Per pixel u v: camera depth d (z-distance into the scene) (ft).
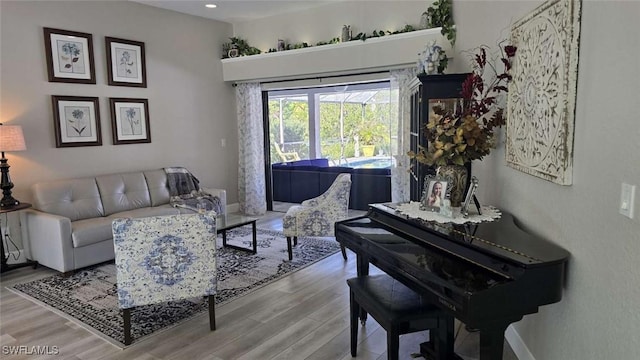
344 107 20.65
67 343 8.87
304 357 8.19
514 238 6.57
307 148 21.85
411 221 7.86
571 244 5.73
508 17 8.35
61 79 15.10
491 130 8.63
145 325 9.61
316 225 14.07
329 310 10.27
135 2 17.31
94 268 13.62
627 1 4.37
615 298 4.68
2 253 13.12
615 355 4.69
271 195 22.53
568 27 5.51
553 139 6.01
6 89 13.76
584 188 5.33
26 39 14.16
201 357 8.27
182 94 19.44
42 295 11.46
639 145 4.19
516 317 5.48
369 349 8.43
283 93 21.85
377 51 16.83
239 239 16.72
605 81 4.82
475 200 8.28
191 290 9.04
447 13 14.93
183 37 19.33
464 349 8.33
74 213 14.47
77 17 15.48
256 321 9.75
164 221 8.67
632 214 4.33
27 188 14.40
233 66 20.90
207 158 20.81
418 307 6.92
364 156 20.54
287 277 12.53
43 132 14.74
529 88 6.96
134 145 17.62
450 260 6.50
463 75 11.87
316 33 19.01
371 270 12.95
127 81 17.16
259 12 19.44
